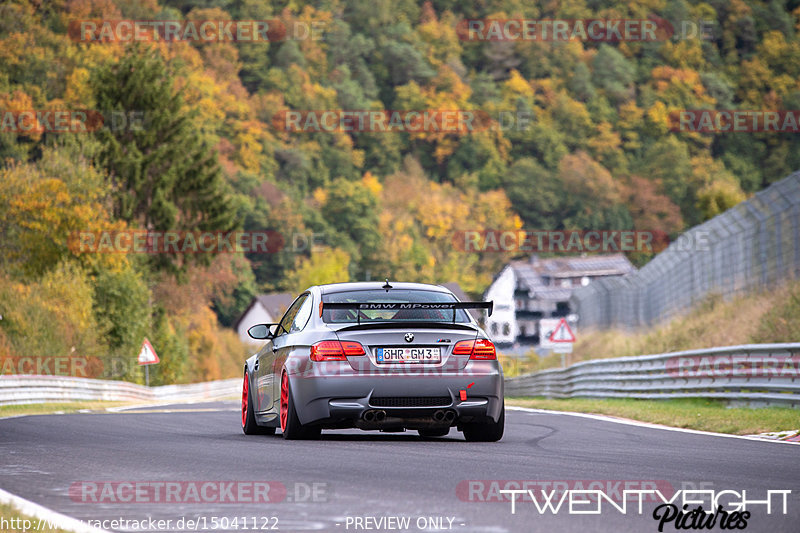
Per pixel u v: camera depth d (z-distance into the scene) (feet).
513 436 135.33
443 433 137.80
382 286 130.11
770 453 109.70
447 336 122.01
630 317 476.95
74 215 544.62
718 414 171.63
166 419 181.68
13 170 550.77
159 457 102.68
